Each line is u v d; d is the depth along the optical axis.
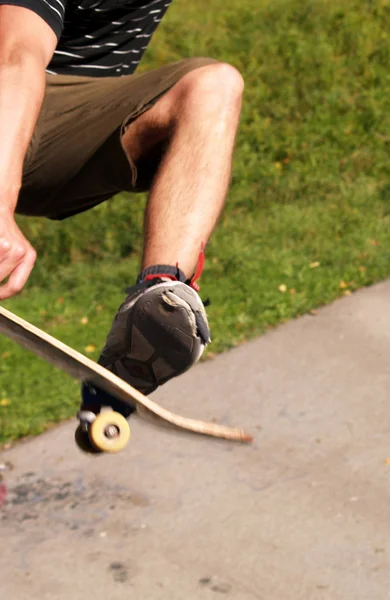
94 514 5.74
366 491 5.75
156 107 2.83
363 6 15.41
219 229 10.55
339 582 4.95
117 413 2.46
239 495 5.80
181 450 6.36
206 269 9.49
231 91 2.76
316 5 15.31
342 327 8.06
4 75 2.42
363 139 12.45
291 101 13.17
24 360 8.14
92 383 2.49
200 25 15.10
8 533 5.59
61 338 8.40
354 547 5.22
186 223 2.58
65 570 5.22
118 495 5.92
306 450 6.27
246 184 11.58
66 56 3.25
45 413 7.13
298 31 14.70
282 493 5.79
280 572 5.06
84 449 2.58
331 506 5.61
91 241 10.87
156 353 2.54
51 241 10.80
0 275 2.26
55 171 3.13
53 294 9.81
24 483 6.16
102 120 2.98
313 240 10.08
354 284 8.85
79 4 3.12
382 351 7.61
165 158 2.70
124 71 3.40
